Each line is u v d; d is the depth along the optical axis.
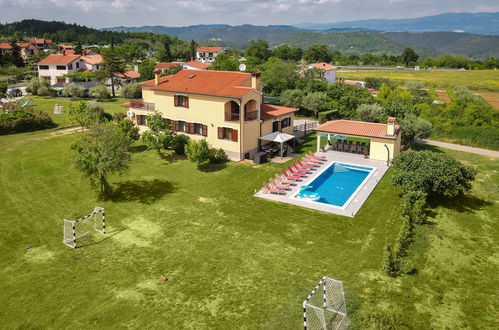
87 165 27.12
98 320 16.19
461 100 71.12
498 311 16.73
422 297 17.64
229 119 38.62
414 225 24.66
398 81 113.19
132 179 32.88
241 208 27.42
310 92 64.88
